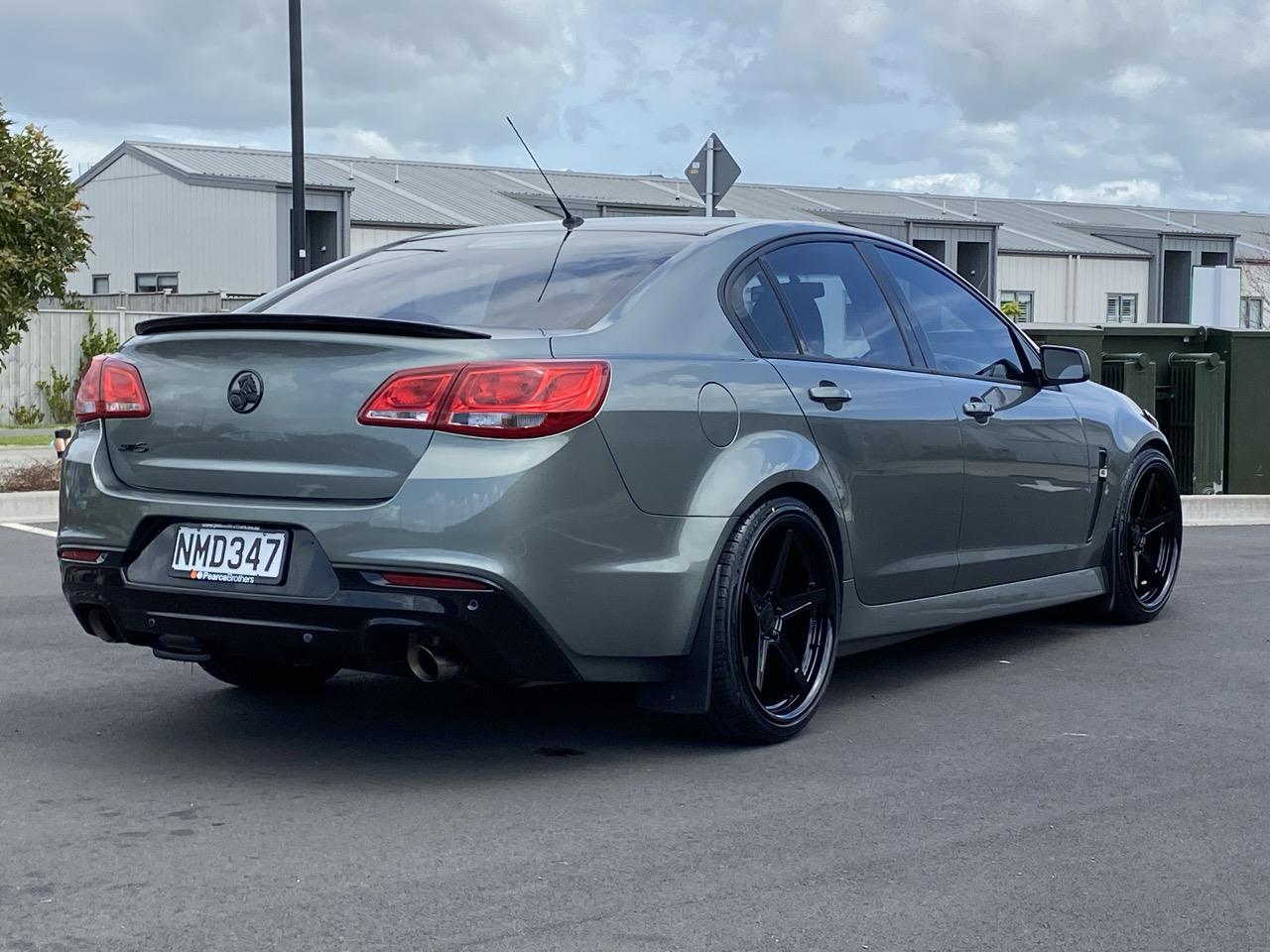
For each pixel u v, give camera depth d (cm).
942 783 414
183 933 305
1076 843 364
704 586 420
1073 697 521
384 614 380
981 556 543
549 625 389
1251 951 300
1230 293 1641
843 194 5156
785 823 378
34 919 312
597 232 487
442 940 302
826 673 467
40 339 2341
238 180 3916
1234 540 962
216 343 414
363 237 3753
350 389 393
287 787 409
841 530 471
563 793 404
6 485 1188
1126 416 646
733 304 457
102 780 415
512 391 385
